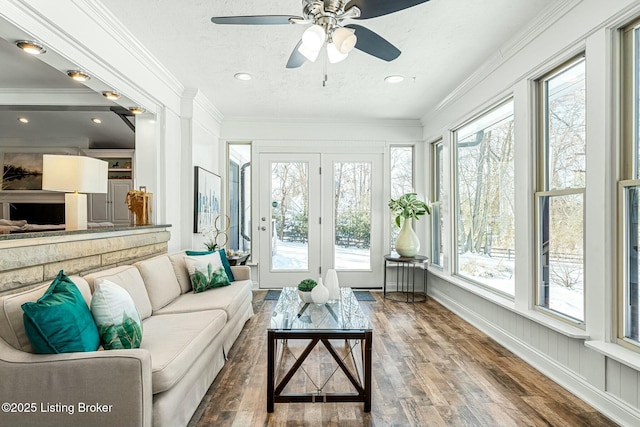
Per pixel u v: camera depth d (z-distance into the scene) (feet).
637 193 6.19
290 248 17.07
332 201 17.01
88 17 7.22
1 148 19.62
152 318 7.84
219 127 16.39
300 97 13.51
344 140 16.92
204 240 13.99
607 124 6.46
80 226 8.04
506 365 8.63
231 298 9.59
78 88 11.30
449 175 13.94
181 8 7.49
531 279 8.80
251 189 16.89
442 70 10.91
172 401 5.48
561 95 8.04
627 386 6.08
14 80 10.63
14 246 5.60
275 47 9.32
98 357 4.80
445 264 14.29
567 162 7.85
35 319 4.70
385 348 9.73
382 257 17.07
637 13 5.91
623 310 6.40
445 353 9.38
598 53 6.60
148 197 10.68
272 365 6.64
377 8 5.43
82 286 6.11
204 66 10.55
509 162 10.20
